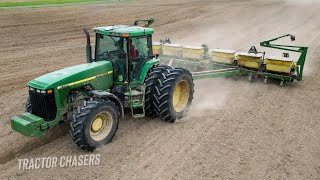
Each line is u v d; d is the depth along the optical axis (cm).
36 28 1738
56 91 576
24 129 548
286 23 2191
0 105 808
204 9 2706
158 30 1852
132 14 2292
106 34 652
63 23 1892
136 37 668
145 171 539
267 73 950
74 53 1338
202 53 991
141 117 745
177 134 668
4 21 1808
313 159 584
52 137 651
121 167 550
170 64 984
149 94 691
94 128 590
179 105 739
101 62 661
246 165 560
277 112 786
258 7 2967
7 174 530
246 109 800
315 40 1667
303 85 985
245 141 641
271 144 632
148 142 633
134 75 686
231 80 1027
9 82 979
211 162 567
